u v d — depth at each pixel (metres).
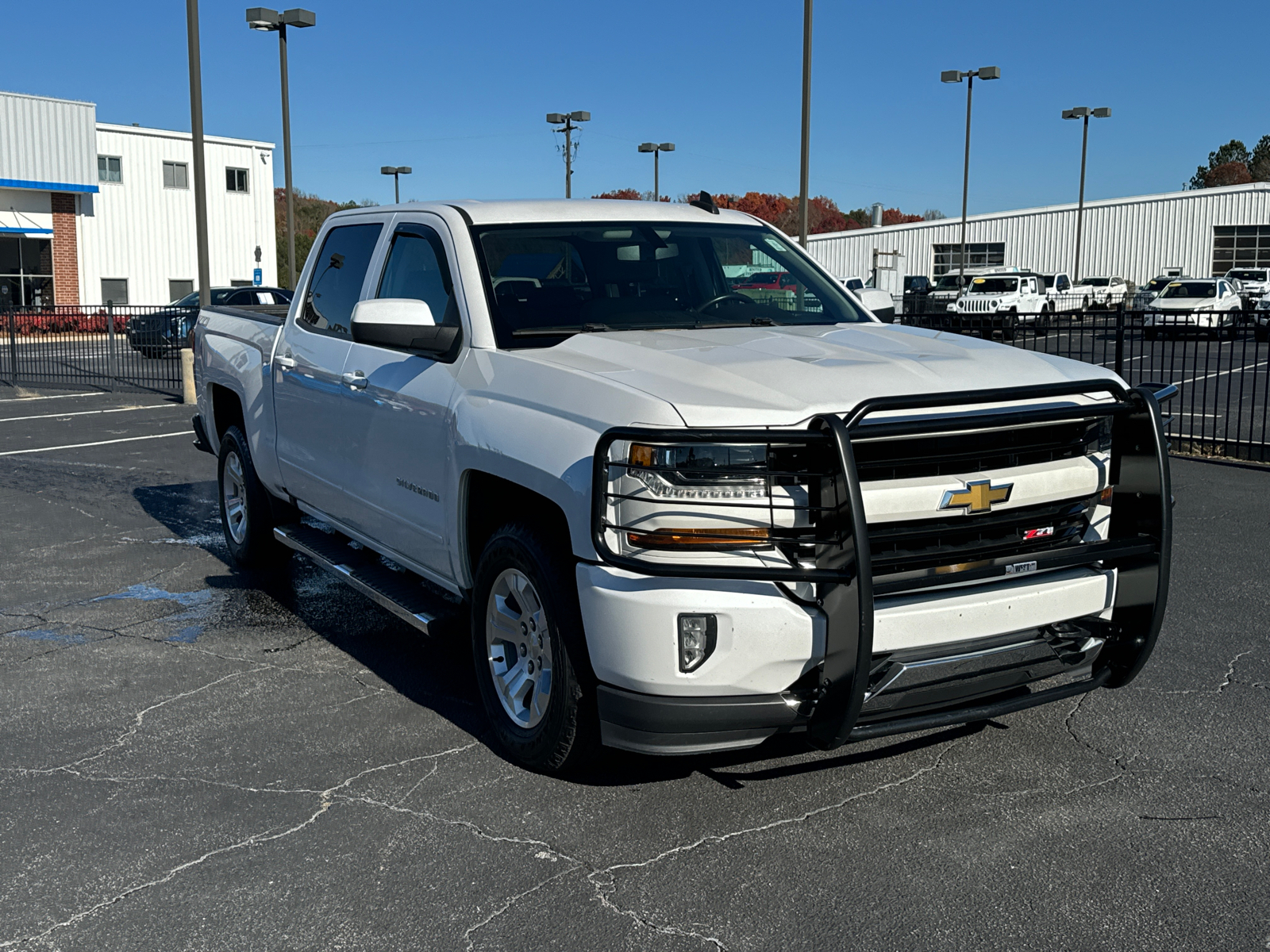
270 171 47.25
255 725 4.59
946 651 3.53
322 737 4.46
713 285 5.02
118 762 4.22
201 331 7.50
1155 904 3.20
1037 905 3.20
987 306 38.69
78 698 4.90
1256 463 10.74
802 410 3.39
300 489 6.03
